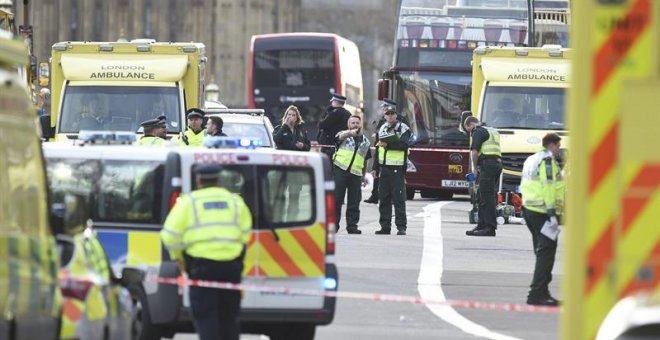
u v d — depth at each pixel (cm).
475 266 6494
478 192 8000
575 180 2261
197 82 9344
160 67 9269
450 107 12350
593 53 2252
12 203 2602
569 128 2286
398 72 12444
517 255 6988
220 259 3603
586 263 2261
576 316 2264
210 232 3609
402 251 7056
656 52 2247
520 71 10325
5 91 2605
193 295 3622
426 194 13338
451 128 12350
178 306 4009
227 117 9656
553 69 10350
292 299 4069
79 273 3091
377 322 4856
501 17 12425
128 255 4175
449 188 12238
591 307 2262
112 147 4238
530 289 5316
